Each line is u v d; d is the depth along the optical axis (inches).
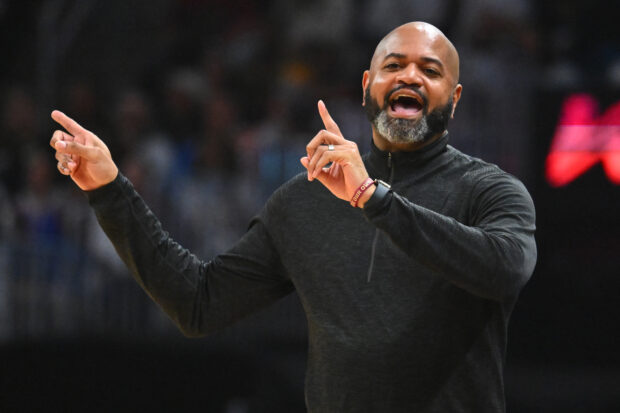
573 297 616.7
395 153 292.7
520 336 624.1
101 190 275.9
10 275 646.5
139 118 837.8
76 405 636.1
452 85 289.4
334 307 278.7
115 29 1015.0
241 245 305.3
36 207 729.0
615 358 612.1
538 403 565.3
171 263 288.7
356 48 887.7
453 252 244.7
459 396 268.7
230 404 643.5
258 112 868.6
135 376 640.4
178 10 978.1
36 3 983.6
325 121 260.1
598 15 780.0
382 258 276.4
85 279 663.1
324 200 291.3
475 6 810.8
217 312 298.2
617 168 610.5
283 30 922.1
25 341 632.4
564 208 617.3
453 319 270.1
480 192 276.7
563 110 625.3
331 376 275.0
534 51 778.2
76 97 883.4
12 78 964.6
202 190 714.8
